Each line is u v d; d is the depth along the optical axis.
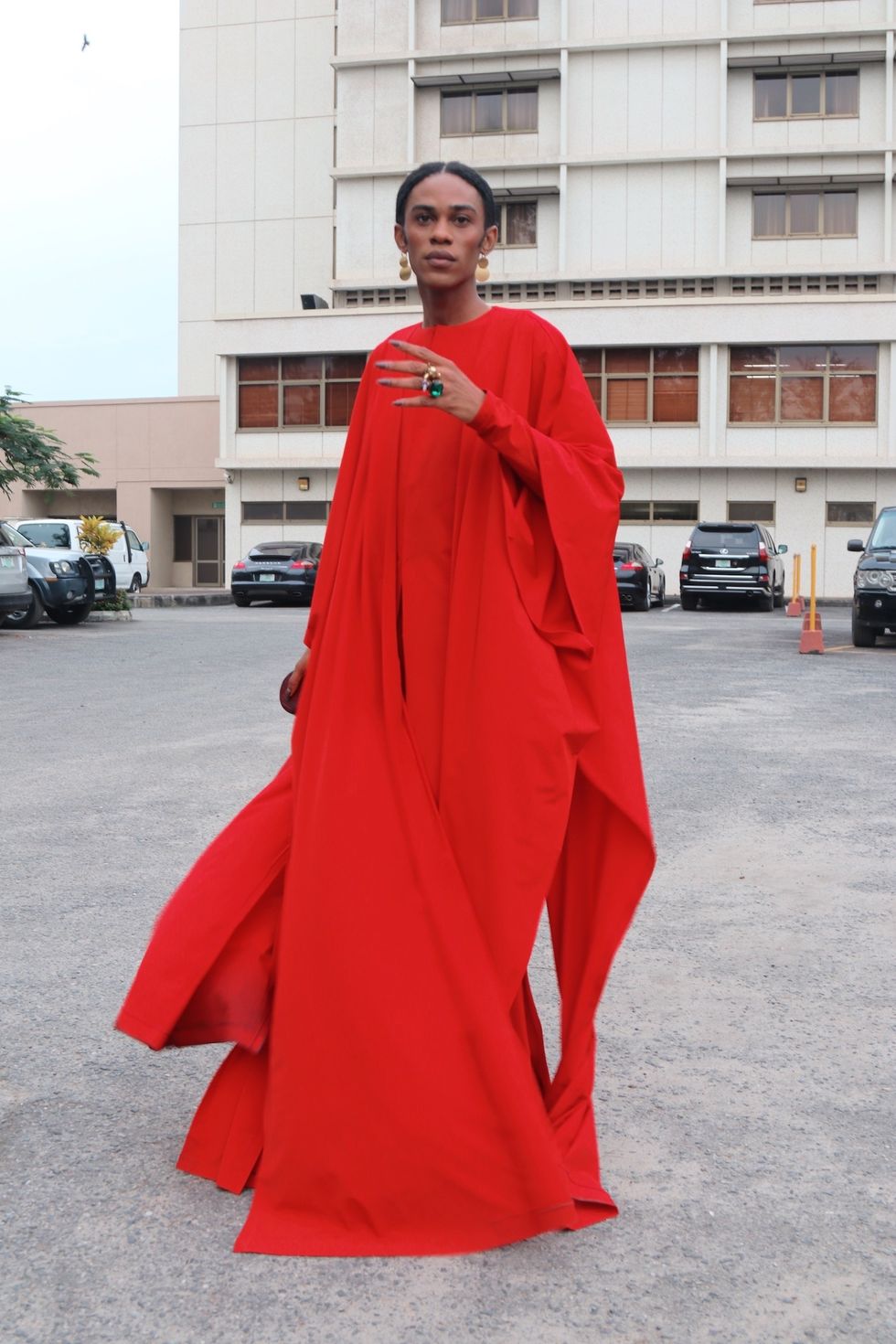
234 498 34.66
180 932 2.23
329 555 2.35
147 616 22.50
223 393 34.19
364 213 37.16
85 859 4.86
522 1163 2.05
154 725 8.58
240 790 6.27
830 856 4.99
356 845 2.09
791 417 32.19
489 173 36.44
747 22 35.03
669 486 32.81
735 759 7.25
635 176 35.56
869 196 35.09
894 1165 2.47
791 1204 2.30
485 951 2.10
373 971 2.05
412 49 36.16
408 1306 1.94
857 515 32.25
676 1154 2.51
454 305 2.30
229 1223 2.20
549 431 2.26
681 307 31.92
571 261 35.94
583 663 2.19
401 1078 2.04
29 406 37.38
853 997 3.43
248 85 40.94
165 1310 1.93
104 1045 3.07
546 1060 2.67
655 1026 3.22
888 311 31.33
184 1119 2.66
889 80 34.41
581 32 35.53
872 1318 1.94
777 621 21.92
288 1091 2.09
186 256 41.56
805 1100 2.78
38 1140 2.55
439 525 2.21
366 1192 2.06
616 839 2.27
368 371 2.40
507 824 2.11
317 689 2.22
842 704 9.79
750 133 35.34
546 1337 1.87
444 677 2.18
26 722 8.73
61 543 22.36
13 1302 1.96
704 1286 2.01
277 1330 1.88
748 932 4.02
